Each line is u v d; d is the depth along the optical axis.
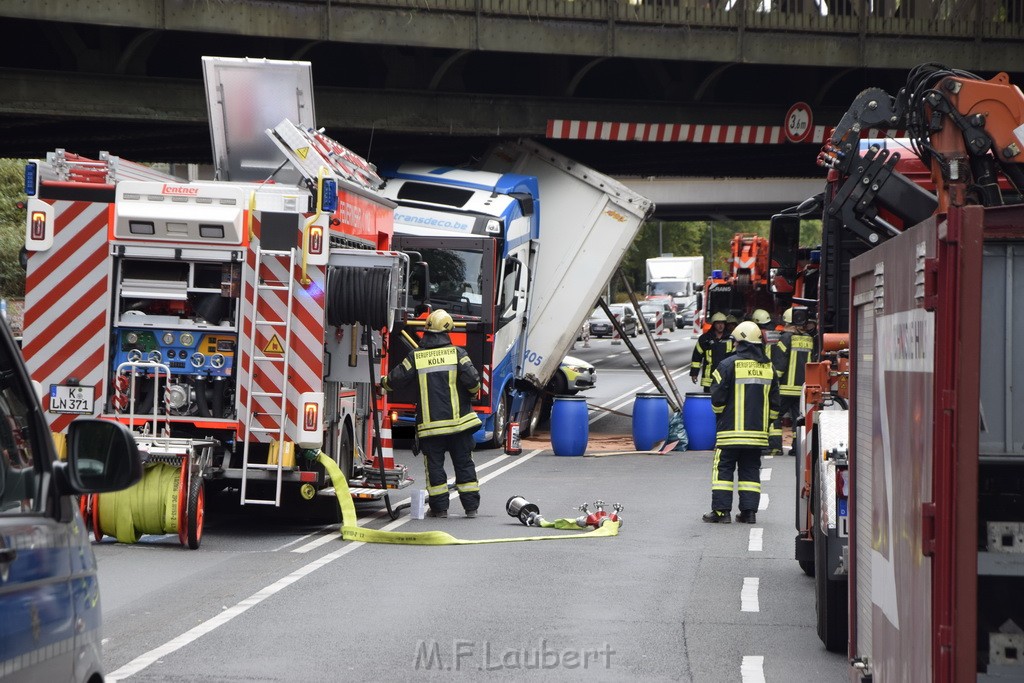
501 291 42.66
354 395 28.30
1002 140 19.39
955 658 8.34
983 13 51.03
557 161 48.78
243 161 29.66
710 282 66.19
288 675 14.39
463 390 27.59
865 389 12.23
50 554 7.41
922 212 20.78
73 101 42.53
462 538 24.78
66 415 24.09
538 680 14.42
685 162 62.75
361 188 27.52
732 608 18.55
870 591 11.80
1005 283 9.43
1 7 39.56
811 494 17.70
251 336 24.05
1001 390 9.47
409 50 49.19
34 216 24.03
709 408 43.78
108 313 24.05
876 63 50.72
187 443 22.98
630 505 29.95
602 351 112.44
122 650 15.42
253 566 21.41
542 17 47.00
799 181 83.12
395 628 16.83
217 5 42.19
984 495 10.06
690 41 49.06
